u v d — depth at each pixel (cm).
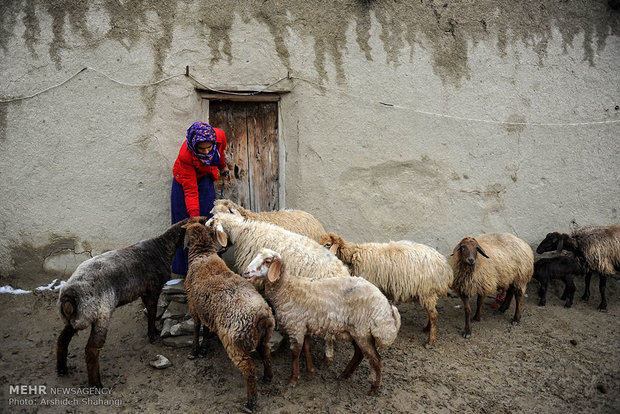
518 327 524
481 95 600
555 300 600
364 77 573
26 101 507
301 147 571
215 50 536
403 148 591
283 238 443
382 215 597
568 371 440
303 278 396
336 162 580
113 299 393
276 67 553
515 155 617
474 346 480
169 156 541
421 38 579
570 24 615
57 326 472
